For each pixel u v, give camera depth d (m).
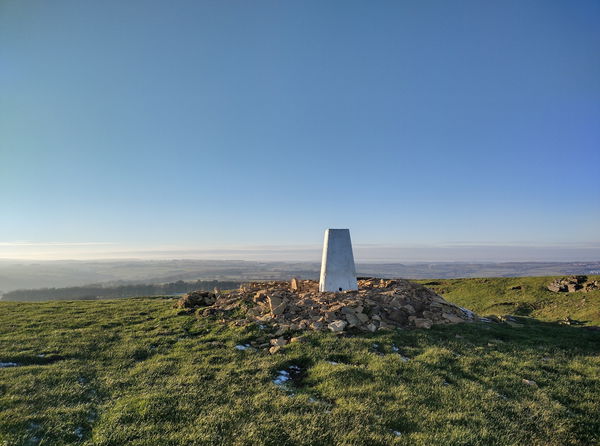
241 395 10.41
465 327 18.50
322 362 13.13
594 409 10.42
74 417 8.94
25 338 15.80
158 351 14.82
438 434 8.54
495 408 10.05
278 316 18.48
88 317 20.48
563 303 37.53
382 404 10.01
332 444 8.03
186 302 22.17
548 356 15.37
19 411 9.06
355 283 22.58
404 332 16.92
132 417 8.95
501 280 51.94
